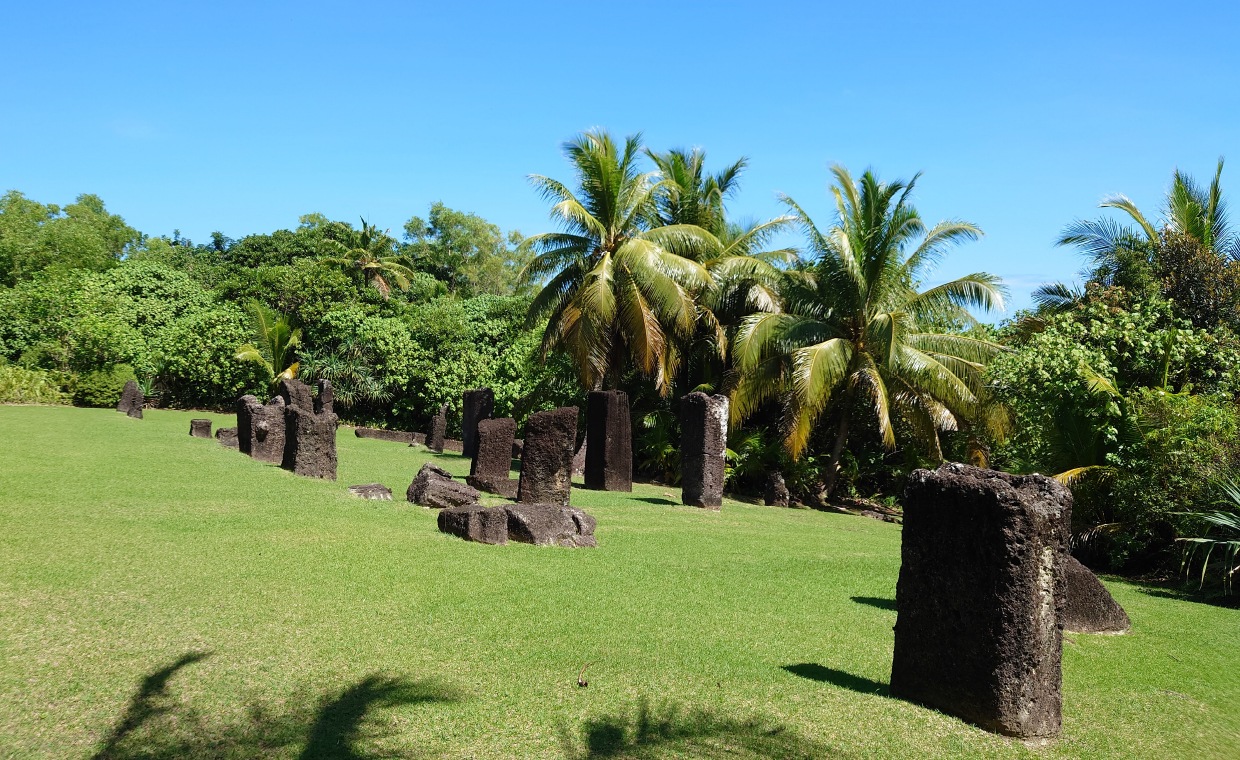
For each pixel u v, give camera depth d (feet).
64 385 83.10
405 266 147.95
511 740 13.29
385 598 20.53
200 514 28.60
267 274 103.19
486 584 22.58
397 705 14.32
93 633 16.66
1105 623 24.20
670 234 72.74
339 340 101.09
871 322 65.72
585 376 68.44
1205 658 21.65
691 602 22.86
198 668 15.31
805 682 16.72
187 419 77.00
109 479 34.12
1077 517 43.60
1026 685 14.46
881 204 66.69
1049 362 46.11
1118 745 14.71
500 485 42.37
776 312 73.92
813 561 31.55
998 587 14.67
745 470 69.51
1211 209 67.56
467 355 95.71
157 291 108.27
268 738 12.87
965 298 63.93
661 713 14.67
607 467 51.08
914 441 72.18
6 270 124.57
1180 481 38.24
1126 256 63.10
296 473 40.34
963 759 13.53
